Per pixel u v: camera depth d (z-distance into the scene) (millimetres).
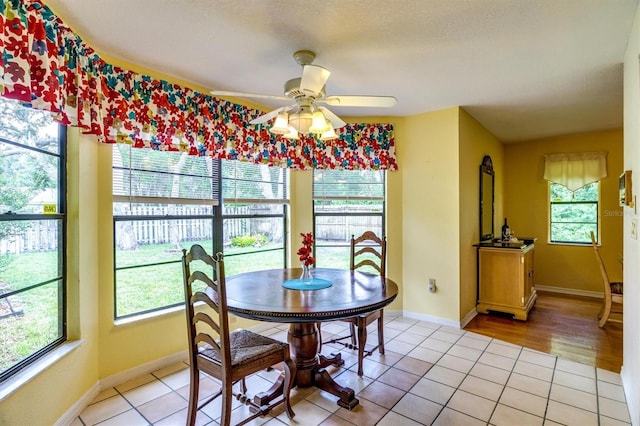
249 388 2504
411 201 4109
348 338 3379
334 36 2223
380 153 4098
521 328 3764
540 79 2992
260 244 3789
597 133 5160
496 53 2482
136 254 2777
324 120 2287
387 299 2154
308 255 2602
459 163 3789
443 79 2979
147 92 2668
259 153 3580
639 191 1972
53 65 1860
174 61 2568
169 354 2863
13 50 1628
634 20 2045
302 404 2285
